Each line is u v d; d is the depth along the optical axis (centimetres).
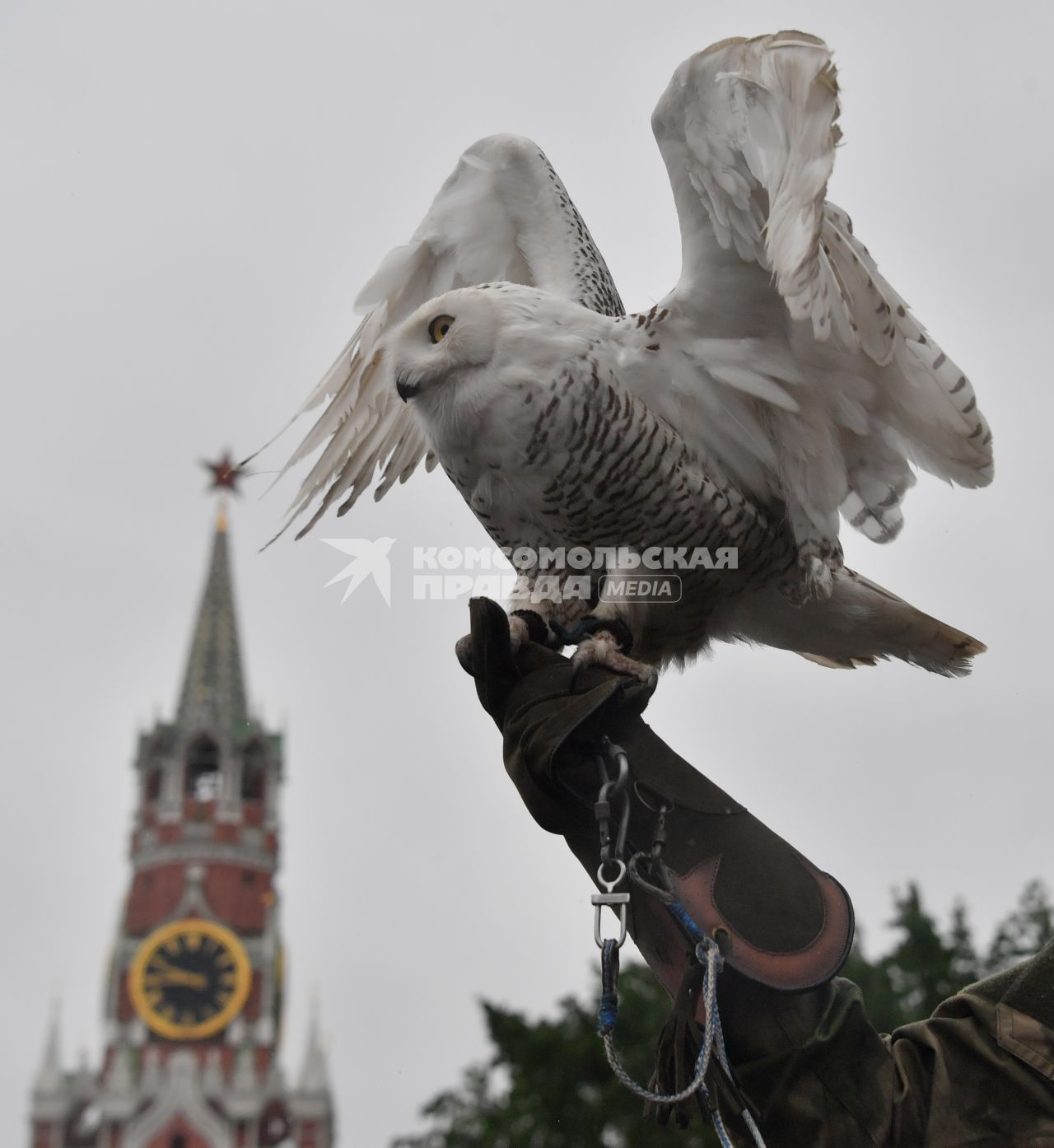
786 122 450
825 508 521
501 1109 2288
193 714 8962
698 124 477
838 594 562
